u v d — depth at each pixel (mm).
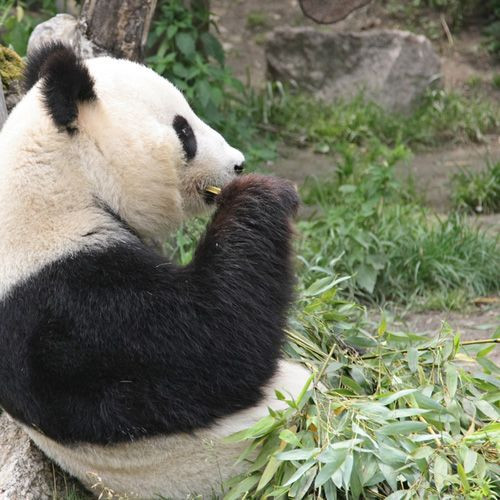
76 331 6008
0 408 7531
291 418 6328
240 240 6352
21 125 6492
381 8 22078
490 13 21766
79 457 6414
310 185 15102
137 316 6012
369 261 11805
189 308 6078
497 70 20172
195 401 6125
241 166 7391
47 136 6379
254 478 6188
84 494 6914
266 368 6273
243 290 6223
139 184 6680
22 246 6219
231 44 21203
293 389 6652
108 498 6371
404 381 7211
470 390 7035
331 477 5766
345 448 5828
